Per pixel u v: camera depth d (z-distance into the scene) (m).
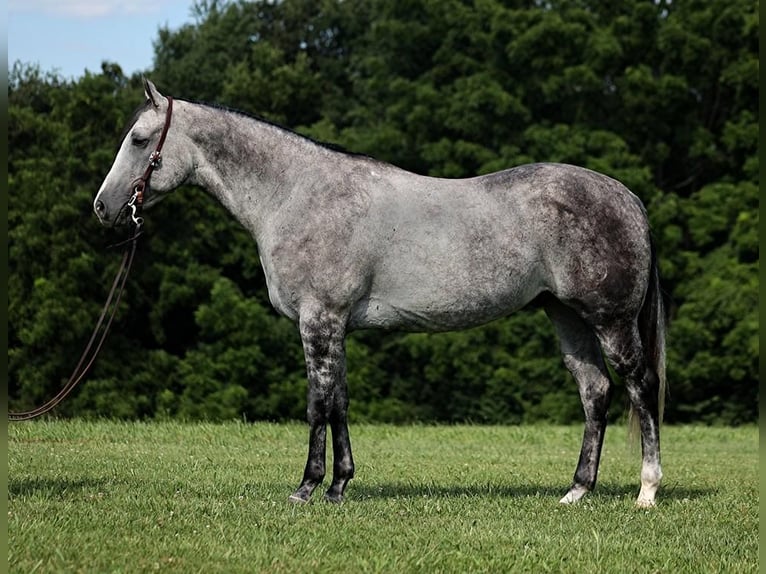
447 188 7.21
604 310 7.22
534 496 7.85
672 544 6.13
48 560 5.24
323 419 7.00
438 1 28.69
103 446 10.87
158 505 6.75
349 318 7.10
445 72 28.28
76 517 6.20
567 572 5.42
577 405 23.83
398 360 25.95
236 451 11.00
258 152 7.19
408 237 7.04
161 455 10.13
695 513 7.17
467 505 7.25
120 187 7.16
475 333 24.39
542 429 16.58
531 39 26.27
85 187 24.77
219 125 7.24
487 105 26.28
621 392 24.39
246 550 5.58
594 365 7.70
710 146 26.52
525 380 24.34
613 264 7.18
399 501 7.38
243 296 25.45
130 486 7.67
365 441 13.55
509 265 7.12
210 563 5.29
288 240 7.02
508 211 7.16
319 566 5.34
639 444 8.01
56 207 23.81
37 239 23.80
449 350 24.25
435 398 25.23
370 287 7.10
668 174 27.97
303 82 31.05
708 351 24.22
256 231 7.25
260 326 24.41
